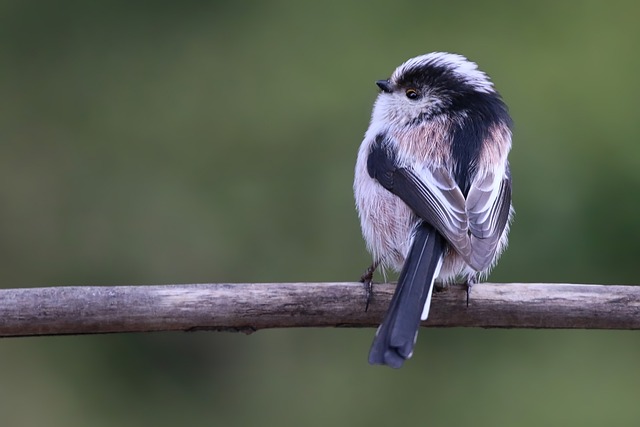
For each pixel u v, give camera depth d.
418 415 12.08
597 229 12.68
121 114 14.45
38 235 13.82
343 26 14.58
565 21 14.14
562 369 11.95
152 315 7.59
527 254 12.62
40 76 14.59
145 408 12.46
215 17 14.86
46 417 12.27
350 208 13.62
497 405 11.89
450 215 8.12
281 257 13.48
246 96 14.40
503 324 7.96
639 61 13.80
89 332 7.63
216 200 13.85
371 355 6.99
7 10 14.69
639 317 7.79
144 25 14.84
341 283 7.83
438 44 14.40
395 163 8.67
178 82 14.51
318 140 14.07
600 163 13.05
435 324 7.99
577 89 13.70
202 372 12.56
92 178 14.12
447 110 9.11
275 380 12.43
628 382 11.81
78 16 14.75
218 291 7.66
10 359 12.36
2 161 14.16
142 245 13.72
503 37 14.25
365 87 14.29
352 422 12.12
